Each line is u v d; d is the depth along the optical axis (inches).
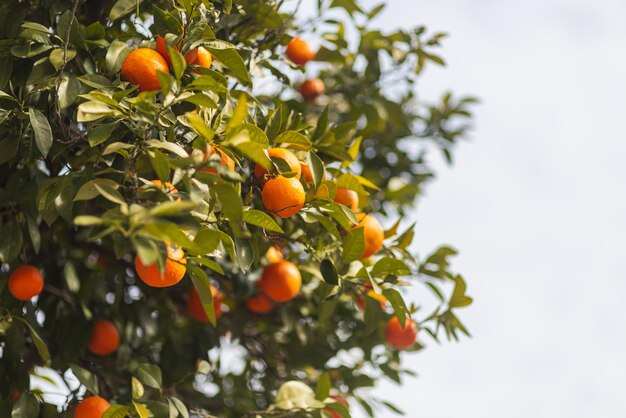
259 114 152.6
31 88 148.0
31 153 147.6
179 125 147.7
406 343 161.8
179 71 139.7
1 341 154.9
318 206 147.3
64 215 144.3
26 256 157.5
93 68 149.6
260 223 142.4
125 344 161.2
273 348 170.4
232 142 139.1
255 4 155.1
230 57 147.0
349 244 148.7
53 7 150.6
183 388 165.0
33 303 158.2
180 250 140.6
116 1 152.6
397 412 164.4
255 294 164.6
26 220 152.9
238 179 138.6
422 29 171.3
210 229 139.0
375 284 149.3
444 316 155.9
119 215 136.2
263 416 155.7
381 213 175.2
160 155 139.4
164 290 163.5
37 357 157.8
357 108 175.2
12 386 152.2
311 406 154.6
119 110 142.2
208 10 147.7
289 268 156.4
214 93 146.4
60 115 146.7
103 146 145.8
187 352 165.9
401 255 154.9
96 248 162.1
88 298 159.6
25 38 148.5
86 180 144.6
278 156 146.0
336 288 150.4
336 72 173.0
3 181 152.7
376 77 173.6
